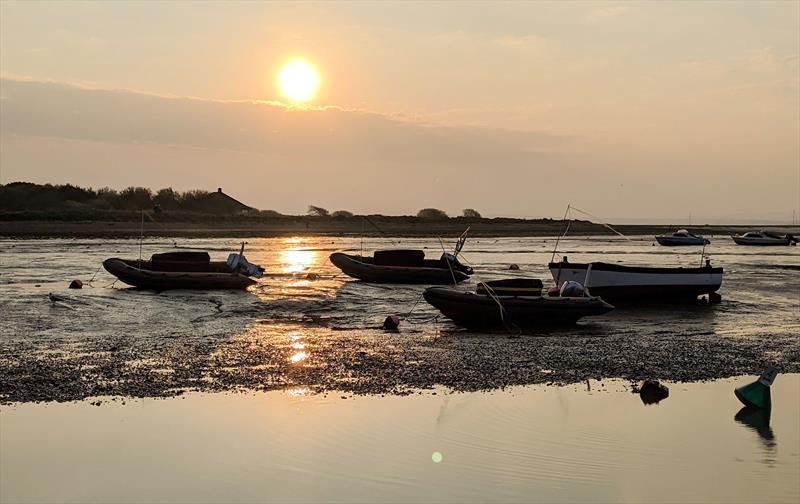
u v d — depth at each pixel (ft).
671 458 31.81
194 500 27.25
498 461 31.07
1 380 42.63
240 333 59.00
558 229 386.73
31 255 142.72
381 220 363.15
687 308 78.69
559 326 64.54
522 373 45.88
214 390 41.09
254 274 91.66
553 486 28.63
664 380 45.14
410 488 28.19
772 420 37.47
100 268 113.91
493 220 418.51
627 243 261.65
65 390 40.78
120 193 352.28
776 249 226.38
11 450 31.86
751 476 30.01
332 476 29.30
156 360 48.24
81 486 28.37
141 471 29.68
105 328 60.49
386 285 97.86
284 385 42.27
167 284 87.25
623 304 82.07
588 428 35.35
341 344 54.65
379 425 35.24
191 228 268.62
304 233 277.85
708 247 238.89
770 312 75.82
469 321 64.34
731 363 49.85
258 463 30.50
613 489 28.48
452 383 43.24
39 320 63.93
